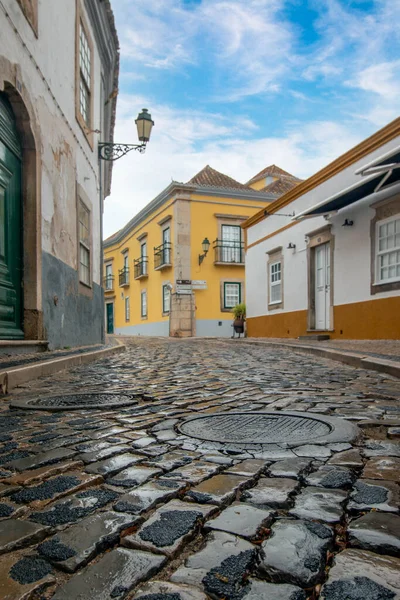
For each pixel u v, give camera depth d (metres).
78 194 9.79
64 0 8.68
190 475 1.93
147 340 17.88
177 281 24.75
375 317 10.91
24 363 5.48
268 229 16.88
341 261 12.25
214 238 25.66
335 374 5.58
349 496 1.68
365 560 1.23
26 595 1.10
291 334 15.12
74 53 9.55
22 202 6.83
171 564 1.24
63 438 2.61
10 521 1.52
